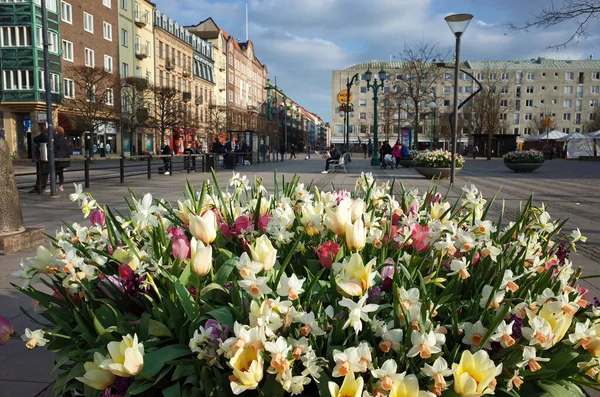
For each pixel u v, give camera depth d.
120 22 49.06
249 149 33.03
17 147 38.91
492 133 54.91
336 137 105.75
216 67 78.38
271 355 1.42
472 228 2.05
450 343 1.72
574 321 1.76
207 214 1.86
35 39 37.12
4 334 1.88
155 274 1.90
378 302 1.78
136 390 1.51
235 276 1.83
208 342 1.53
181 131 58.12
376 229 2.13
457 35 12.73
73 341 1.99
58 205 10.62
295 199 2.74
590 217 9.12
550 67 108.12
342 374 1.35
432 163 18.38
